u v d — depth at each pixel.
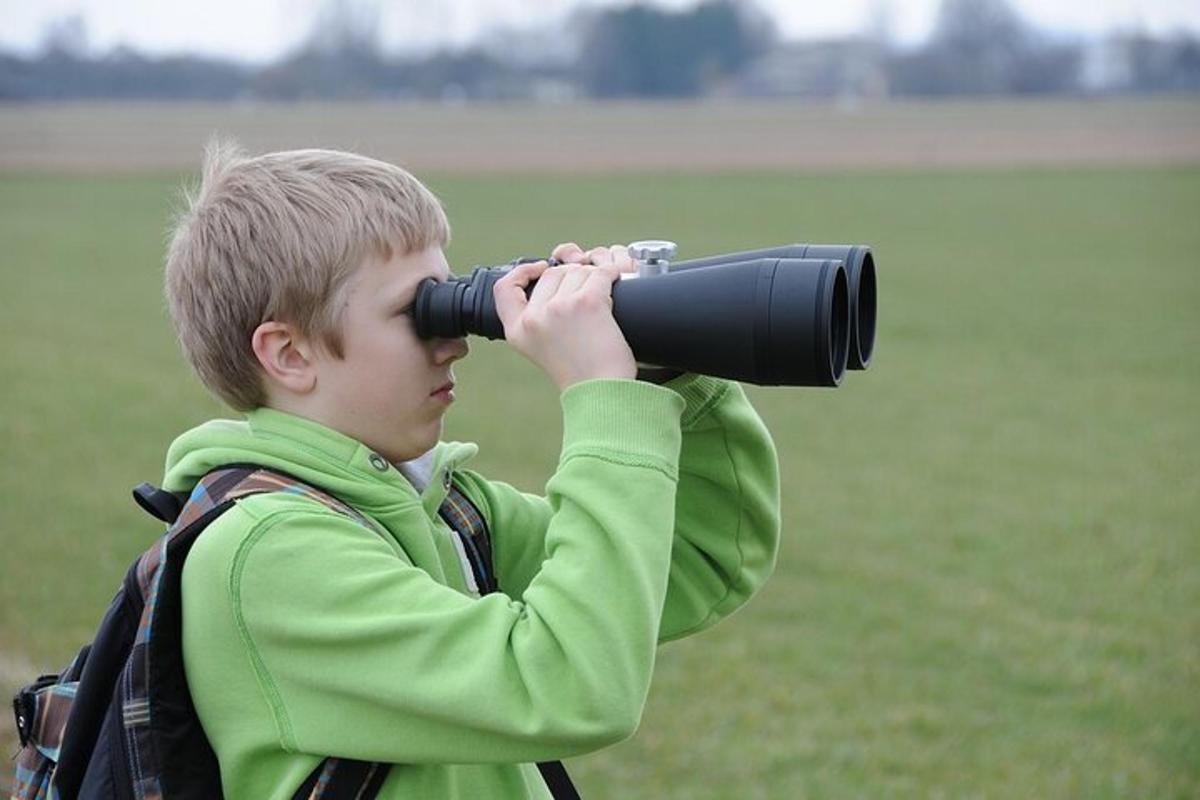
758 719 7.53
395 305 2.55
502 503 3.00
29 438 15.12
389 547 2.46
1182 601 10.02
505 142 93.81
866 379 20.17
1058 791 6.70
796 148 89.19
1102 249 38.75
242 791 2.40
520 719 2.28
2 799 5.43
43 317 25.83
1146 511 12.81
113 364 20.67
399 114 126.81
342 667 2.33
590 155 83.81
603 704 2.28
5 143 89.38
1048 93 173.62
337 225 2.50
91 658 2.47
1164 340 23.92
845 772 6.86
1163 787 6.79
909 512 12.62
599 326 2.48
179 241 2.65
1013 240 41.16
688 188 61.50
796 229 44.28
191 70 167.50
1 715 6.64
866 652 8.76
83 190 58.56
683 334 2.49
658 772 6.79
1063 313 27.19
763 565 3.04
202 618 2.37
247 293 2.52
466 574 2.75
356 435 2.58
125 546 10.44
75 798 2.46
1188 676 8.44
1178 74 172.38
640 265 2.63
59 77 165.25
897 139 95.94
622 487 2.37
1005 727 7.57
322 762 2.39
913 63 177.75
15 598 8.95
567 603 2.31
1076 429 16.80
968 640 9.04
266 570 2.35
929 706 7.85
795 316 2.40
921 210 51.06
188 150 84.38
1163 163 75.25
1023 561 11.03
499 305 2.53
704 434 2.96
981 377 20.41
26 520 11.23
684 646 8.76
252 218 2.53
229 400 2.65
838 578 10.42
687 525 3.00
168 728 2.38
